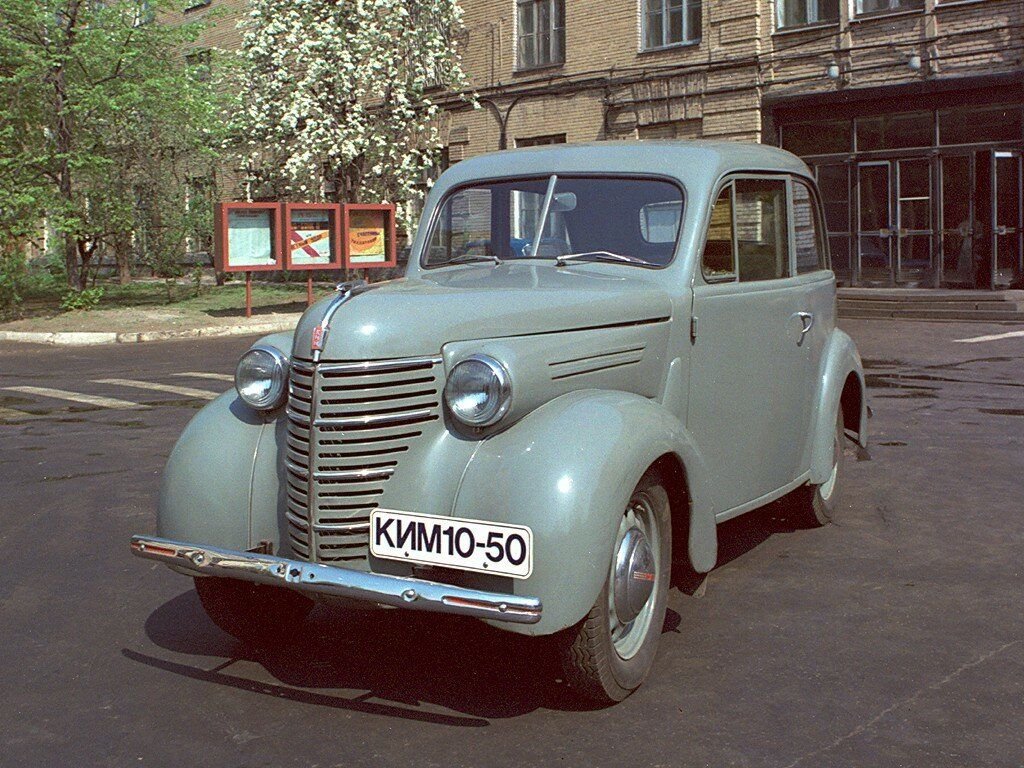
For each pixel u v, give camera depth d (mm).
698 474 4027
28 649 4527
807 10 22000
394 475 3666
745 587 5168
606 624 3666
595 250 4758
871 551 5738
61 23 21703
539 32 26141
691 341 4555
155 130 22875
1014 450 8211
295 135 24109
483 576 3553
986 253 20250
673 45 23797
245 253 21109
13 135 21125
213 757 3504
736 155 5035
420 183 28672
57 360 15773
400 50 24797
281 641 4535
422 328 3701
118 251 26266
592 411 3711
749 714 3754
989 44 19922
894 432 9000
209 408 4273
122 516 6738
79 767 3453
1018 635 4488
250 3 24562
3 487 7543
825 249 6105
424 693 3988
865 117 21688
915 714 3736
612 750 3492
